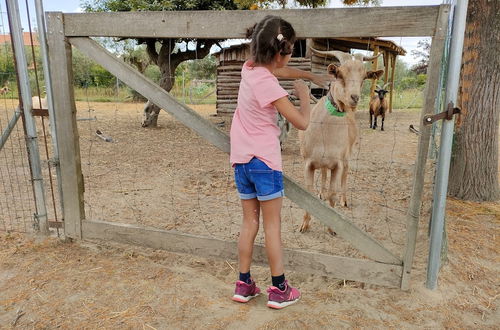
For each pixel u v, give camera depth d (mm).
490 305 2789
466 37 4820
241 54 12930
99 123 12281
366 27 2512
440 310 2693
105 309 2641
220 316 2586
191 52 11828
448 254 3480
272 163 2410
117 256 3400
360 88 3510
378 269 2879
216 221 4355
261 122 2398
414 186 2650
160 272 3131
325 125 3707
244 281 2691
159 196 5195
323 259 2975
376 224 4348
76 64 14266
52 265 3203
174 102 2949
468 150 4965
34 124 3490
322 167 3912
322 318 2574
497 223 4266
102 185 5637
